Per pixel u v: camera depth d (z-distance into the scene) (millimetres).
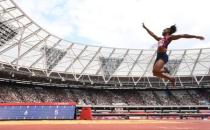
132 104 70625
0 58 52969
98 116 56781
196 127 19844
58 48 63031
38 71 61844
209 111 61625
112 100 71500
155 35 9078
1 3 47312
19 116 39875
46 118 42062
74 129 15914
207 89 74062
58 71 64750
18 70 57281
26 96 61000
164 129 16859
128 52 70062
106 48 68125
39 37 57938
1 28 50312
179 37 8680
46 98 64062
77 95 69938
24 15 51469
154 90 76312
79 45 64812
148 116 58906
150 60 71125
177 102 71312
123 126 20484
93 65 69250
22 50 56594
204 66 70250
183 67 71938
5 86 60125
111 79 72812
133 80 73312
